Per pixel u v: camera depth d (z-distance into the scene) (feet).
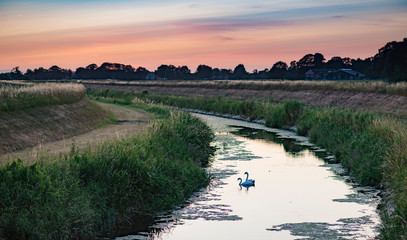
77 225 35.37
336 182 56.13
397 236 33.24
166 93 285.43
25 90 85.46
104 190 40.57
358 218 41.86
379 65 349.41
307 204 46.55
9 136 60.34
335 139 79.61
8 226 31.83
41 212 33.40
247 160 71.46
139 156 48.73
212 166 66.74
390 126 67.05
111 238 37.17
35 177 35.47
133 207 43.11
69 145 60.44
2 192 33.12
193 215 43.21
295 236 37.22
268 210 44.65
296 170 63.46
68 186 37.68
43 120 74.84
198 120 89.25
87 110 98.32
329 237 36.83
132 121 98.22
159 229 39.29
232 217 42.50
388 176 50.62
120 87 368.07
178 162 56.08
